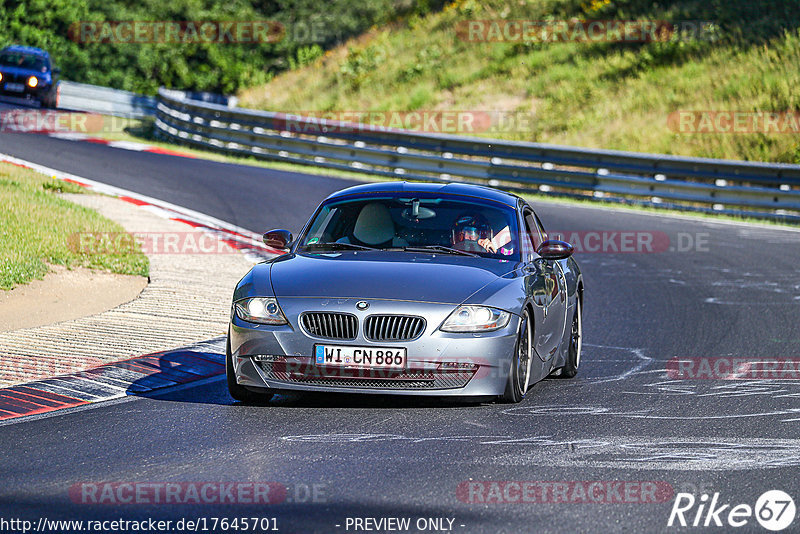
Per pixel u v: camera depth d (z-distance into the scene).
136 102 130.12
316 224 28.05
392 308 23.02
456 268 25.09
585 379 29.17
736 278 50.81
